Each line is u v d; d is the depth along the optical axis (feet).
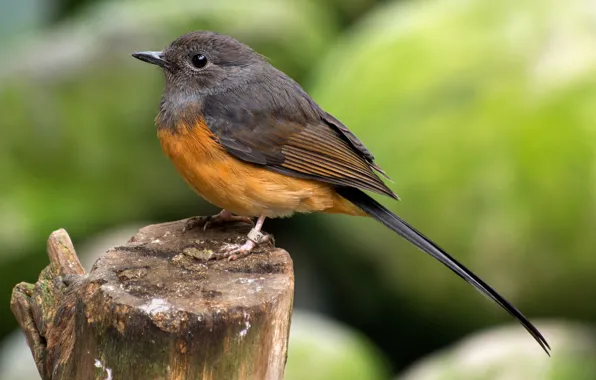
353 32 57.52
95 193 52.75
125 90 53.62
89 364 20.18
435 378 39.22
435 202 42.88
